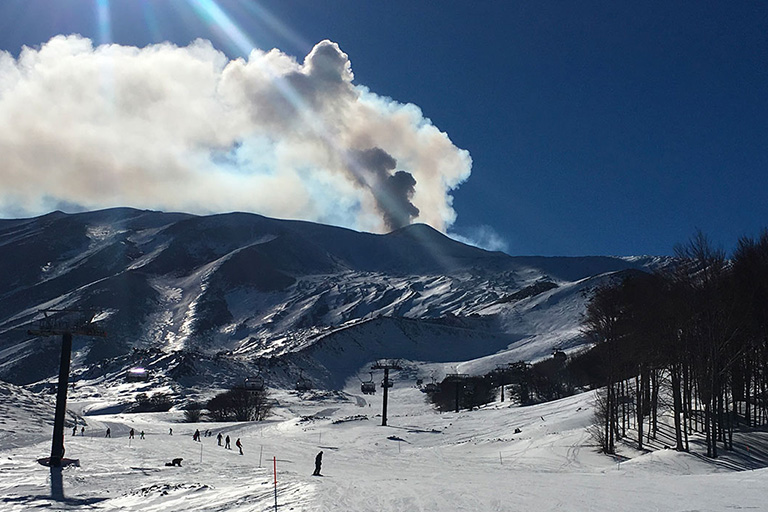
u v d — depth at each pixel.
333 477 45.41
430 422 99.31
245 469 52.69
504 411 99.81
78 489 40.81
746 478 32.69
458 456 64.25
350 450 74.44
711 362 50.00
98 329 54.53
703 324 50.62
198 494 37.09
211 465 55.25
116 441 75.31
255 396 151.62
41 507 35.19
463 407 152.25
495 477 43.16
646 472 44.22
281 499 32.91
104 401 189.88
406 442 81.50
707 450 49.16
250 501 33.25
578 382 127.62
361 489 35.25
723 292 51.12
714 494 26.56
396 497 31.19
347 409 162.38
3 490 39.97
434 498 30.22
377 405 178.00
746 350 54.66
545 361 166.00
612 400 58.31
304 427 104.06
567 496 28.61
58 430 51.47
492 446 68.44
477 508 26.58
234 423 128.00
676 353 53.03
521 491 31.48
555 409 89.19
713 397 48.50
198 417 149.50
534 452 60.28
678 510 22.81
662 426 62.62
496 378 174.75
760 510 21.92
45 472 47.16
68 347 53.28
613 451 55.44
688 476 36.72
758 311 53.78
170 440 83.69
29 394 99.38
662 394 74.88
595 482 35.53
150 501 35.72
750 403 65.75
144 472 48.81
